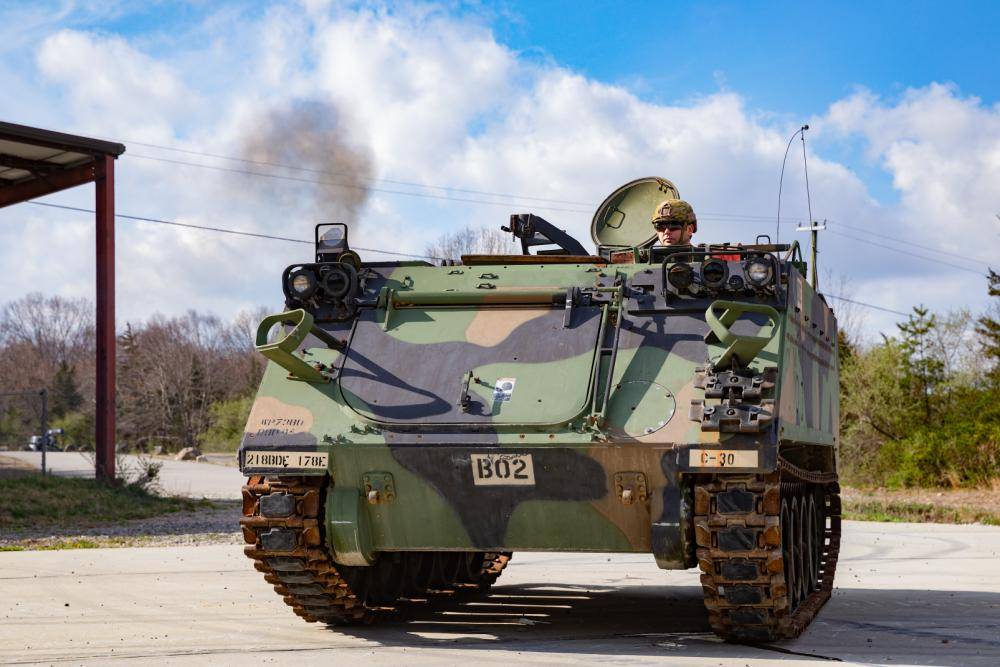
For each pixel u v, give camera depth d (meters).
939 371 39.00
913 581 12.95
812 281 11.35
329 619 9.33
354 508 8.20
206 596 11.34
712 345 8.10
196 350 100.00
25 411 79.00
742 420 7.39
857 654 7.87
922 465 34.91
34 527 20.50
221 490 32.69
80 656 7.82
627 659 7.57
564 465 7.79
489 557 12.39
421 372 8.46
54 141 24.66
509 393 8.13
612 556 15.99
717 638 8.65
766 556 7.44
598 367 8.15
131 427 90.75
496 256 9.48
